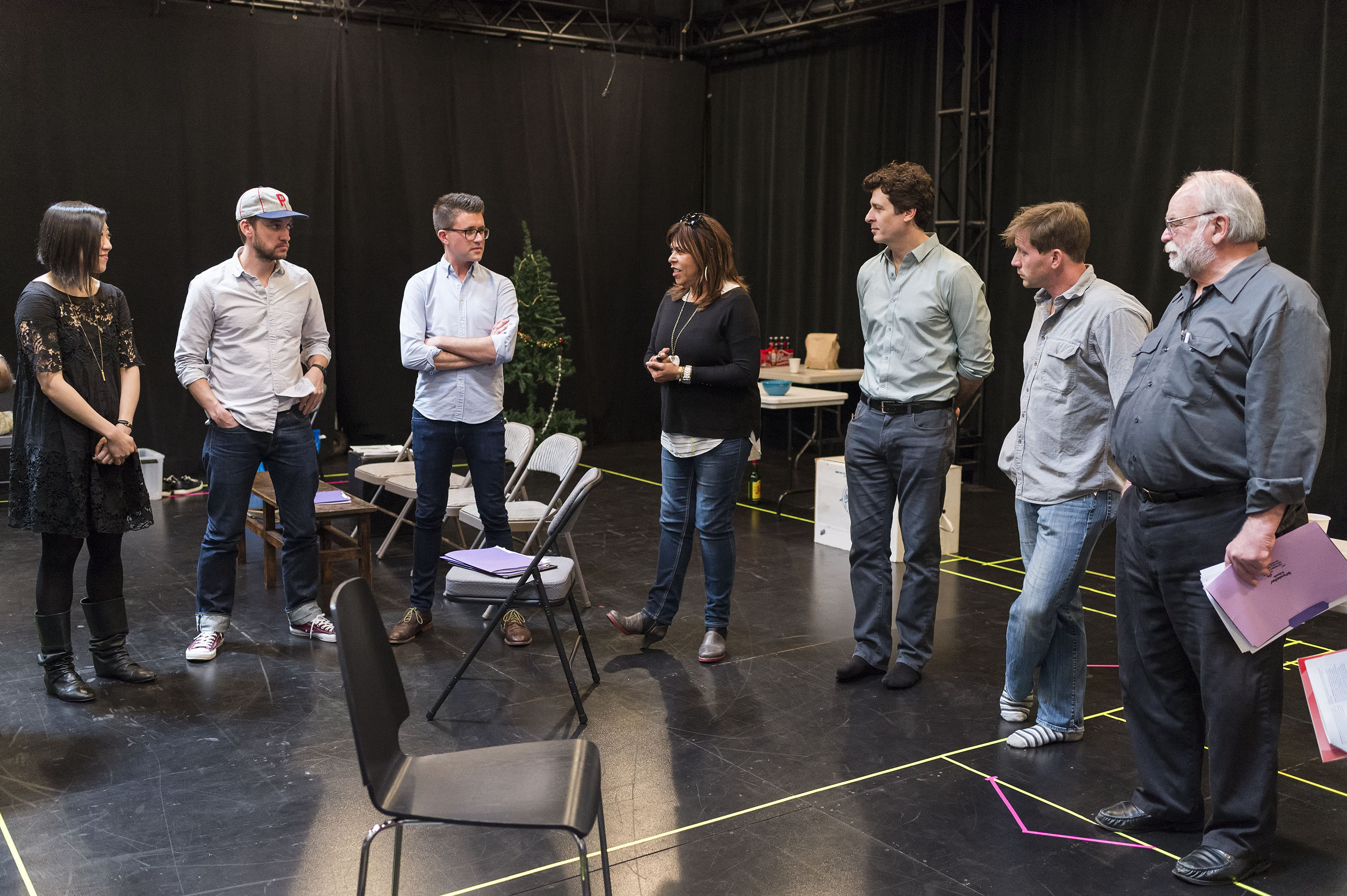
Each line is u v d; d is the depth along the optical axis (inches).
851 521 164.2
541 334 371.6
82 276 144.7
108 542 155.2
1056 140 308.2
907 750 137.2
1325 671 101.4
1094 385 128.2
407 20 364.2
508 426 215.8
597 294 410.9
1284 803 123.3
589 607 199.5
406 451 250.2
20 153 305.9
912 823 117.9
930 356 152.0
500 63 379.2
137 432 330.6
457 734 140.9
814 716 148.0
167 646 174.2
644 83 409.7
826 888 104.7
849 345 378.0
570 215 398.9
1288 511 99.0
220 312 163.9
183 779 126.9
